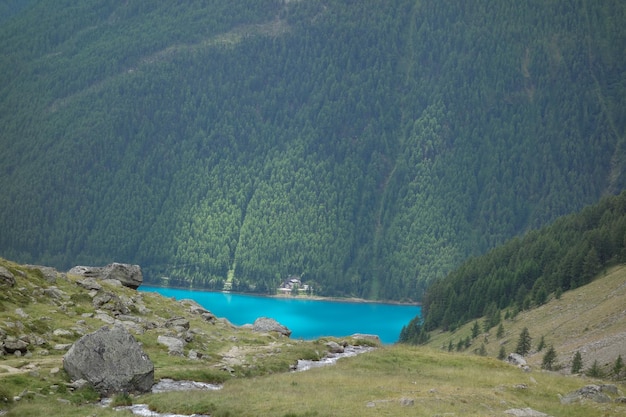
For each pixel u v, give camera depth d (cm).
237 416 4875
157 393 5478
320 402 5091
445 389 5684
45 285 7431
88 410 4844
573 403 5575
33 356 5859
